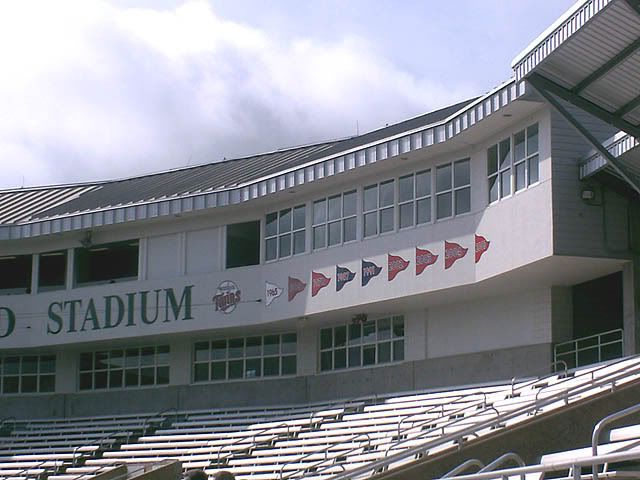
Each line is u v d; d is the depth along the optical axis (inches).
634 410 584.4
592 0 685.3
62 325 1485.0
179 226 1413.6
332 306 1237.7
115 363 1524.4
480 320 1165.7
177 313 1391.5
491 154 1070.4
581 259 978.7
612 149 862.5
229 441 1250.0
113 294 1450.5
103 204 1496.1
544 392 928.9
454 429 936.9
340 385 1307.8
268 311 1316.4
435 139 1094.4
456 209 1112.8
